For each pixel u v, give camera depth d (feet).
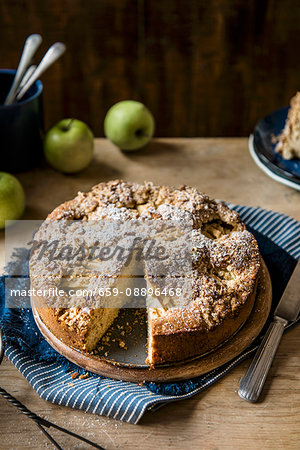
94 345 2.01
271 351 1.98
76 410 1.86
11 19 3.66
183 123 4.26
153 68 3.96
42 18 3.67
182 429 1.82
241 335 2.02
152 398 1.85
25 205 2.67
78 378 1.94
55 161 2.80
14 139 2.74
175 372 1.92
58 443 1.78
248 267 2.08
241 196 2.75
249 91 4.09
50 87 4.01
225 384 1.94
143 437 1.80
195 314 1.93
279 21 3.74
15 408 1.86
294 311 2.10
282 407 1.87
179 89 4.07
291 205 2.70
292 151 2.85
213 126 4.29
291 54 3.89
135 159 2.99
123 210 2.24
